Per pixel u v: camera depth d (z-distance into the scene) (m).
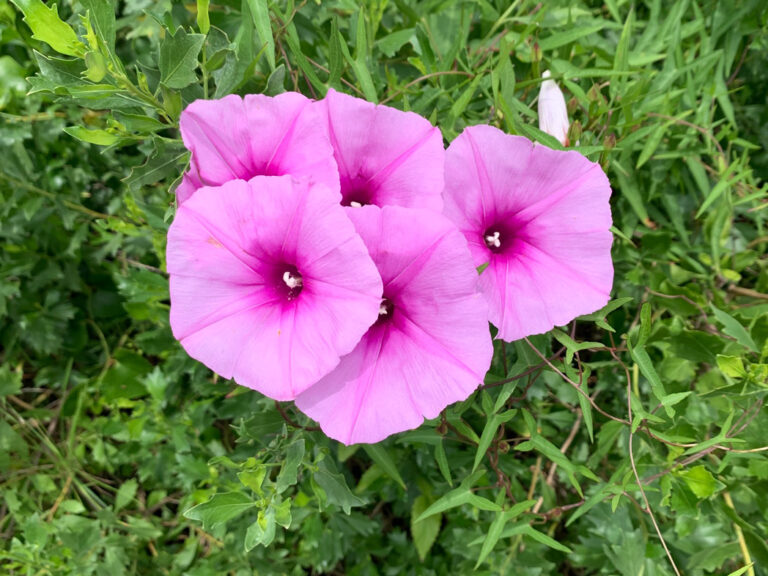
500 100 0.26
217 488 0.36
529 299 0.23
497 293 0.23
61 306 0.41
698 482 0.28
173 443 0.38
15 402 0.42
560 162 0.23
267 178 0.20
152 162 0.24
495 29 0.32
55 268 0.40
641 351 0.26
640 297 0.35
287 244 0.21
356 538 0.38
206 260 0.20
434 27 0.34
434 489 0.36
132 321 0.43
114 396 0.40
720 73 0.36
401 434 0.29
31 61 0.38
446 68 0.30
